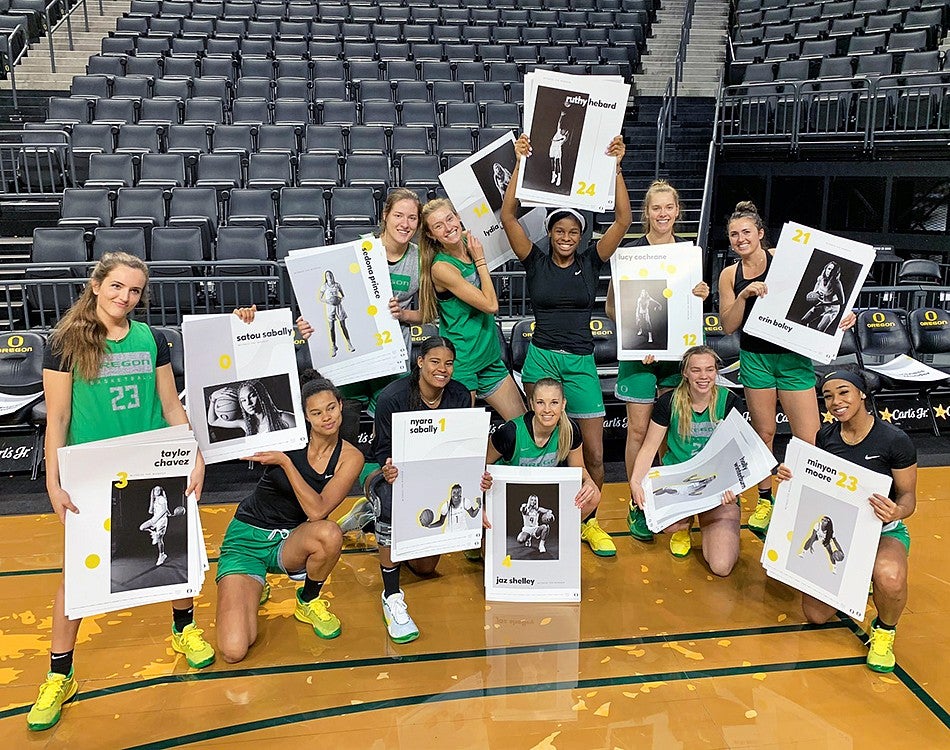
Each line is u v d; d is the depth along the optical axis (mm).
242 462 5004
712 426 3639
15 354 4902
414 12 11688
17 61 10094
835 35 10633
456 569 3705
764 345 3814
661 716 2609
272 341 2951
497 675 2840
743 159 9414
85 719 2598
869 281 7816
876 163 8219
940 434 5527
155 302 6195
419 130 8461
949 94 7879
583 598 3408
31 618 3203
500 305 6488
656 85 11469
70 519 2512
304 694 2729
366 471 3604
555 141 3393
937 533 4008
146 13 11094
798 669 2881
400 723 2572
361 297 3494
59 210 7555
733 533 3594
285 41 10375
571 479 3309
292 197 7121
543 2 12617
